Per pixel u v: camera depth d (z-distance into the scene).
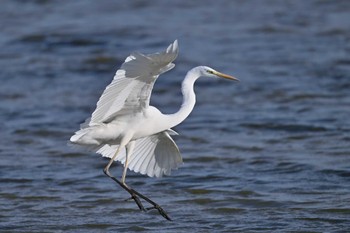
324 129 16.50
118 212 11.69
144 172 10.65
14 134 16.88
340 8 29.38
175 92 20.39
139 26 27.41
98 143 10.11
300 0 31.14
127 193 12.70
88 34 26.23
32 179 13.52
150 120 9.92
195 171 13.85
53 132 17.05
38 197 12.47
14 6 31.66
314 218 11.09
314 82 20.42
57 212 11.70
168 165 10.55
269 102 19.03
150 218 11.36
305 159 14.35
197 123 17.55
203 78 21.33
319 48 23.80
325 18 27.80
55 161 14.80
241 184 12.98
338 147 15.13
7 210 11.78
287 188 12.65
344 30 25.91
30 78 21.75
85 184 13.23
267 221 11.04
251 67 22.08
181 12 29.75
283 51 23.62
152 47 24.47
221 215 11.41
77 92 20.44
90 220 11.28
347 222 10.89
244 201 12.05
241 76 21.31
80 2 32.16
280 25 26.94
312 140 15.80
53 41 25.50
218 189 12.73
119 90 9.20
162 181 13.30
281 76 21.11
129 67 8.79
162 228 10.85
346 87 19.86
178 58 23.19
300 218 11.12
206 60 22.91
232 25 27.30
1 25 28.22
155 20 28.42
